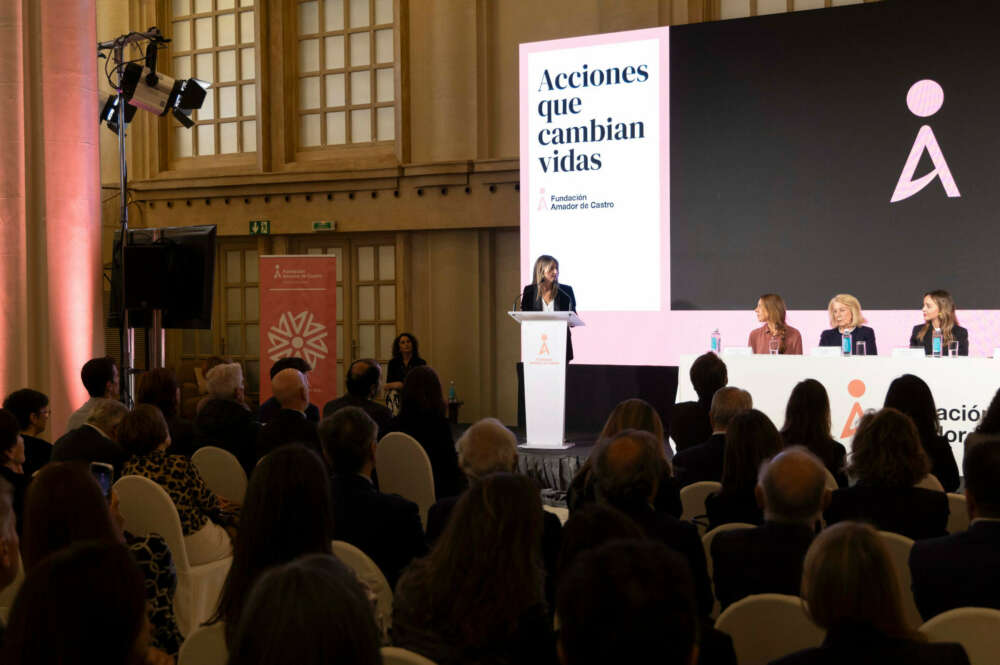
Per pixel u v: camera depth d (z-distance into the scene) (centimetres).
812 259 798
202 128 1124
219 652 197
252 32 1093
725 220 823
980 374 563
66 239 659
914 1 761
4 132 642
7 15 639
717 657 162
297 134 1088
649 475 241
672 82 834
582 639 104
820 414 370
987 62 741
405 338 825
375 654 103
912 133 765
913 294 769
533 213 880
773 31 803
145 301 668
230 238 1108
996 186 741
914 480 279
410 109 1020
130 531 346
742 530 231
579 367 861
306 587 101
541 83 875
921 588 220
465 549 167
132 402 703
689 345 835
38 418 430
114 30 1130
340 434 289
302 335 759
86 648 104
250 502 200
